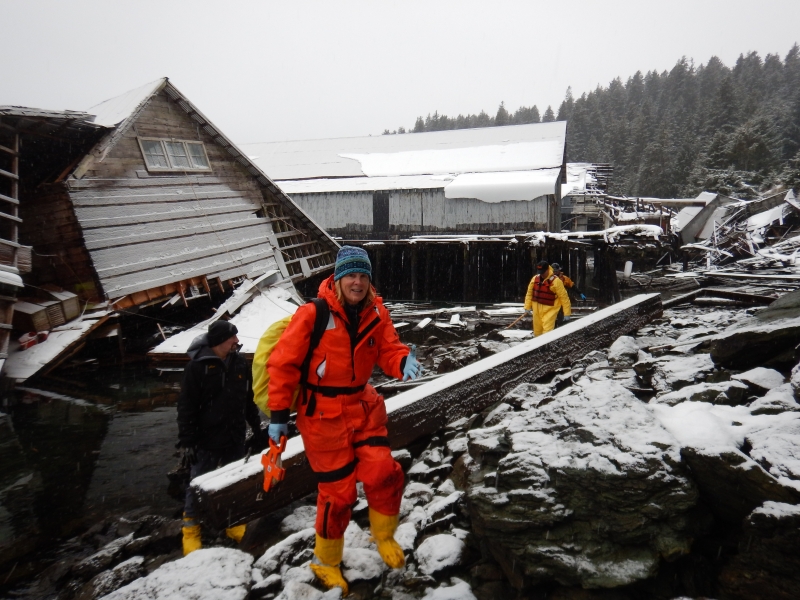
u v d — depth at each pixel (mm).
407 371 2525
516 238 17828
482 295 19719
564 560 2488
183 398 3867
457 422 4836
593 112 110375
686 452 2623
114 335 10711
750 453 2561
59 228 10859
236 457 4105
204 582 2721
